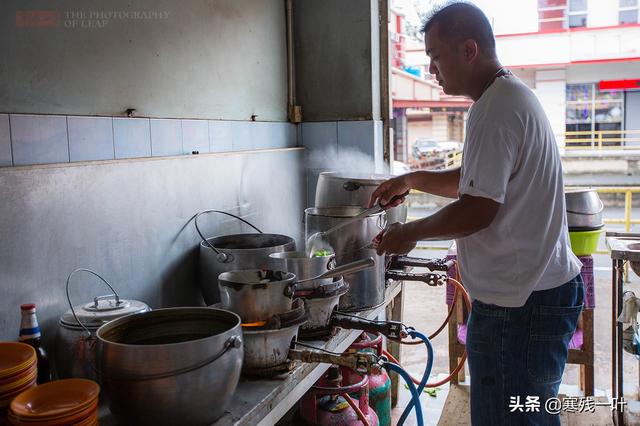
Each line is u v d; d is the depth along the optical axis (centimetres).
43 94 172
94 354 136
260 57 294
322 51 328
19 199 159
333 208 230
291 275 167
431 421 299
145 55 212
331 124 330
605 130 1388
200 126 243
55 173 170
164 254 218
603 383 353
